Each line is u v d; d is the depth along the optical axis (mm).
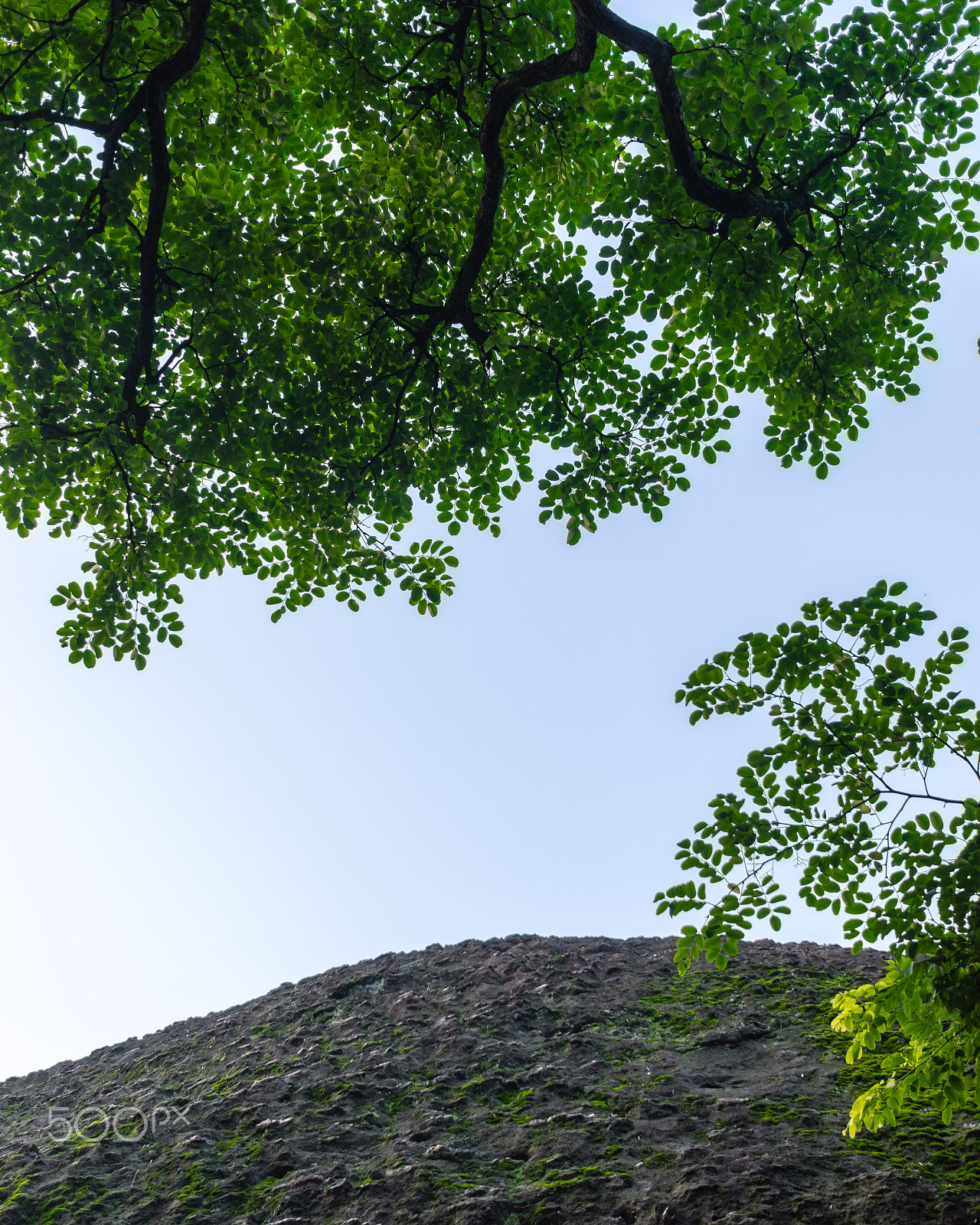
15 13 7270
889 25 7418
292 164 9047
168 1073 9234
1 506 8633
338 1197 5980
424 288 8836
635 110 7676
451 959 10555
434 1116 6898
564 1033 8203
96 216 7594
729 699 5305
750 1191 5270
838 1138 5832
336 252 8211
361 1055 8312
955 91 7629
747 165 7613
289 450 8625
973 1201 4945
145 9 7305
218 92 8016
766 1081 6848
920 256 8406
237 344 7996
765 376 9453
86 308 8125
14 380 7957
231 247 7574
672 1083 6961
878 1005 5352
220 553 9422
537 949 10477
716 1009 8320
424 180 9188
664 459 9258
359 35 8492
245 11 7469
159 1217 6199
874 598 5074
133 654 9172
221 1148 7051
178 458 8516
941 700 5039
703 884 5379
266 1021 9930
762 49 6633
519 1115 6785
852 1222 4887
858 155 8133
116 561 9047
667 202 7703
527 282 9078
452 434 9570
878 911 5113
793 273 8750
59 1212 6582
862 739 5125
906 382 9125
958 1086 5113
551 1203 5516
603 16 6566
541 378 8953
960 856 4902
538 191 9656
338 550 9430
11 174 7238
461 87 8727
